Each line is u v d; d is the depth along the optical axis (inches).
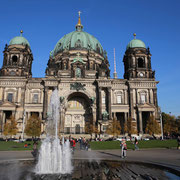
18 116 2950.3
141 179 560.4
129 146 1642.5
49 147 716.0
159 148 1473.9
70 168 714.2
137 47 3405.5
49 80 3065.9
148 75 3294.8
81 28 4613.7
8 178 589.9
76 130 3250.5
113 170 678.5
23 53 3267.7
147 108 3024.1
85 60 3698.3
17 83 3083.2
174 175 602.5
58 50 3973.9
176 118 3666.3
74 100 3388.3
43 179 579.5
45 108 2945.4
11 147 1592.0
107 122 2874.0
